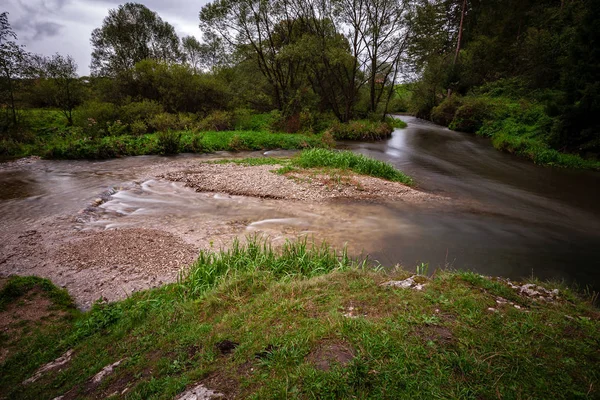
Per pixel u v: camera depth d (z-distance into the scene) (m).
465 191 12.11
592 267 6.70
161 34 32.91
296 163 14.43
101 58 29.97
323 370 2.33
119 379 2.90
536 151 17.30
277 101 28.84
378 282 4.07
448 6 40.66
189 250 6.98
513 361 2.39
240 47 26.81
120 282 5.69
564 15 25.80
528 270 6.52
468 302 3.31
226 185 11.74
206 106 26.12
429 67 34.09
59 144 17.25
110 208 9.62
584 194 11.90
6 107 20.42
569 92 17.11
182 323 3.73
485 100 27.53
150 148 17.84
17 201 9.93
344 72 28.33
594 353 2.53
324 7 24.33
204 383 2.42
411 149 20.25
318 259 5.77
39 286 5.35
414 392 2.11
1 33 18.72
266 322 3.16
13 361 3.76
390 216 9.38
